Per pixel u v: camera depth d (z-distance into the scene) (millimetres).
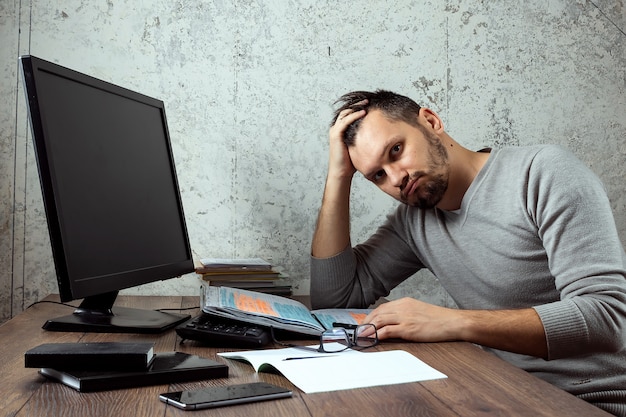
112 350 1009
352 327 1499
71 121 1364
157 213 1722
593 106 2398
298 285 2316
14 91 2170
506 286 1659
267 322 1368
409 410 869
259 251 2299
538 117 2379
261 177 2297
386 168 1634
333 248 1881
